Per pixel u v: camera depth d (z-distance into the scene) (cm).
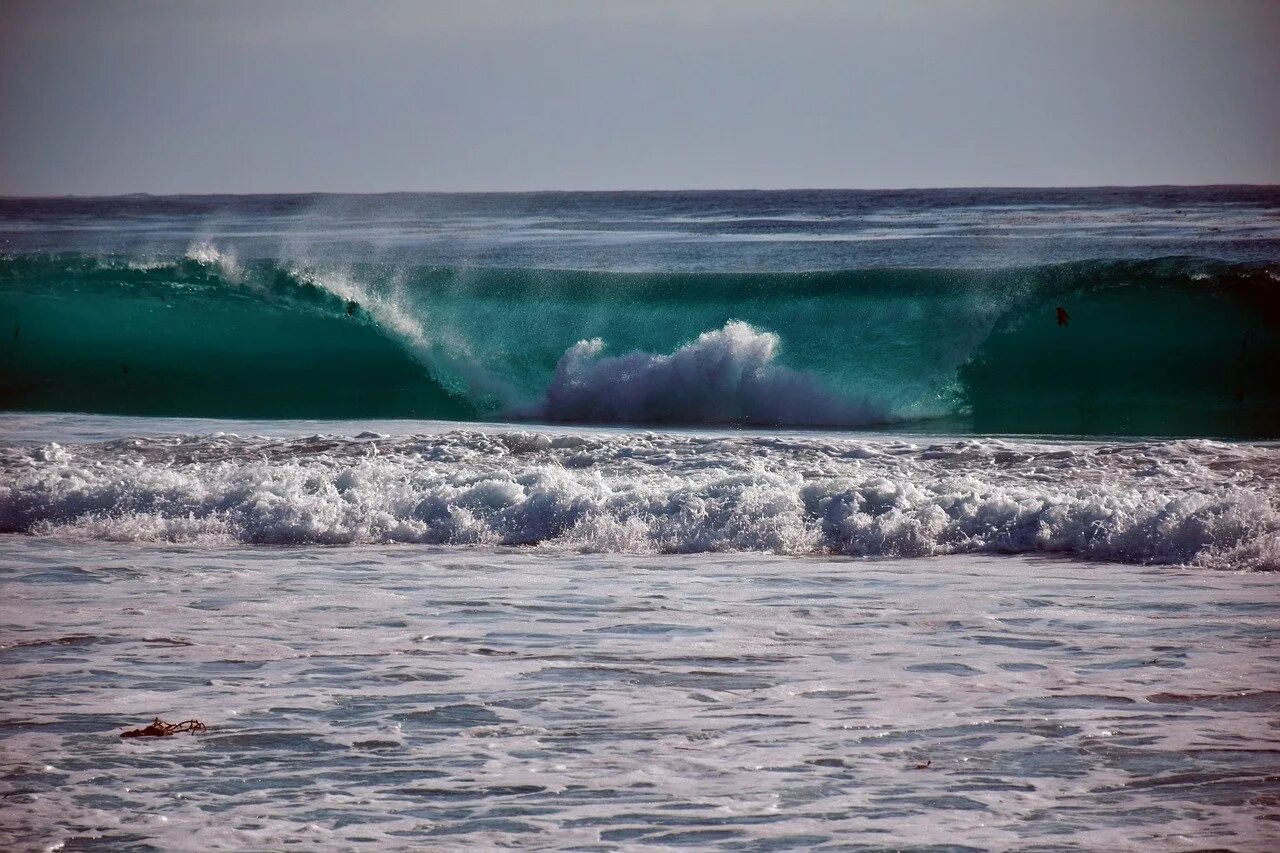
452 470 4569
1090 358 8544
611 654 2619
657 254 14975
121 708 2277
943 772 1945
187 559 3653
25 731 2156
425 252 15475
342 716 2228
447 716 2223
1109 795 1850
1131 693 2325
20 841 1725
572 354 8538
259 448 5416
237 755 2041
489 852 1678
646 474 4628
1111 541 3612
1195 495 3869
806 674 2466
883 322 8775
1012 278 8875
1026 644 2672
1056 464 4744
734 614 2952
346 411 8438
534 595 3166
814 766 1973
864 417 8112
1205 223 19150
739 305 8988
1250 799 1831
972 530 3775
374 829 1756
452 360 9112
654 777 1936
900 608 2995
